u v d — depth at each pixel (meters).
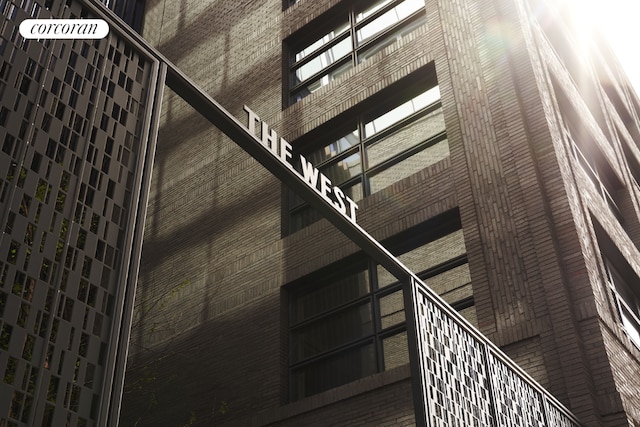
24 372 2.70
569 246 10.32
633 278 13.74
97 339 3.04
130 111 3.80
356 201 13.98
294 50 18.14
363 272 13.09
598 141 15.97
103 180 3.42
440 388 5.67
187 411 13.57
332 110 15.45
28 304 2.83
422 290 6.04
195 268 15.74
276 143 5.12
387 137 14.42
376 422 10.58
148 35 23.06
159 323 15.36
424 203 12.50
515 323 10.03
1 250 2.81
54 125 3.28
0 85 3.11
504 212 11.18
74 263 3.10
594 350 9.30
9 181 2.96
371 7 16.84
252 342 13.50
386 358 11.77
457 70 13.42
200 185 17.34
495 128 12.14
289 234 14.81
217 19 20.78
